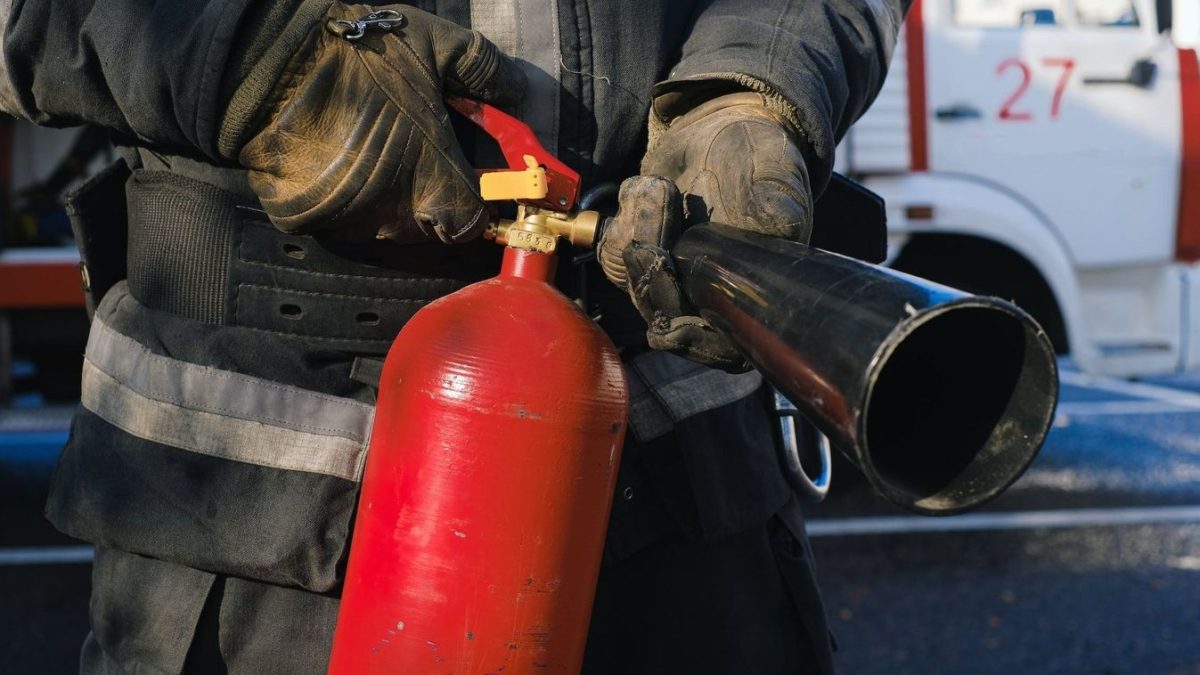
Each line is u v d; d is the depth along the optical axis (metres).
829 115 1.02
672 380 1.16
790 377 0.73
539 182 0.95
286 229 0.99
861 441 0.66
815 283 0.74
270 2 0.94
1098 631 3.54
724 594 1.18
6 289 4.60
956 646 3.44
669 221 0.90
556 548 0.93
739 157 0.92
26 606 3.71
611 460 0.96
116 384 1.09
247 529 1.03
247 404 1.04
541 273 0.99
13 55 1.02
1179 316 4.57
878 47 1.17
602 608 1.12
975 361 0.76
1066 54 4.44
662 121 1.08
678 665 1.14
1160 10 4.51
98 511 1.07
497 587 0.91
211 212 1.07
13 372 4.85
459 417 0.91
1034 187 4.45
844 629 3.55
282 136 0.95
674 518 1.13
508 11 1.07
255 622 1.06
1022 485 4.92
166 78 0.95
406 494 0.93
